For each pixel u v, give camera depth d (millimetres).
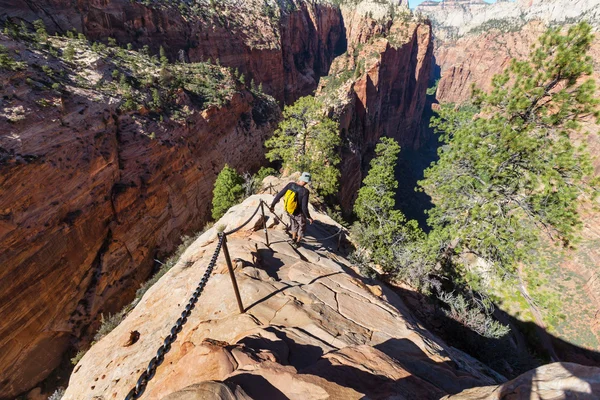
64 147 26469
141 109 36562
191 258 10500
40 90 27703
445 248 15227
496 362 12117
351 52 118938
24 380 23000
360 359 4191
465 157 12906
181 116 41656
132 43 62656
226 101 51125
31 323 23203
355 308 6969
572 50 9953
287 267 8367
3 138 22891
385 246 17953
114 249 29922
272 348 4410
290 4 120125
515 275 12484
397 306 10227
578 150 10461
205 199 44375
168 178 37062
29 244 22844
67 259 25797
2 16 44594
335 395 3043
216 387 2693
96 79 35406
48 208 24266
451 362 5625
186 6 76562
